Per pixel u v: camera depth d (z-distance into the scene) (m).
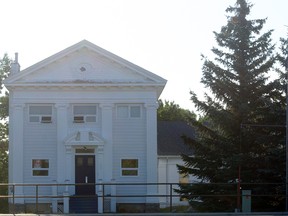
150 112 37.78
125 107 38.03
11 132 37.62
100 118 37.78
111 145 37.53
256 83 32.50
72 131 37.53
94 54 37.66
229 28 32.94
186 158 33.97
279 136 30.55
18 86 37.16
